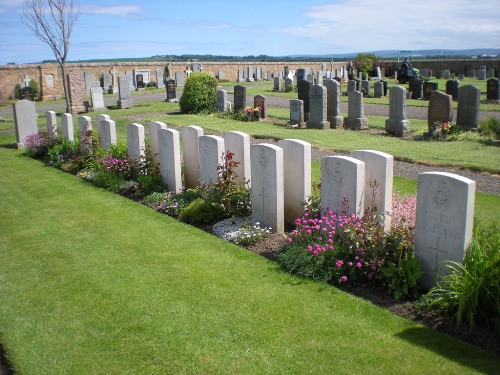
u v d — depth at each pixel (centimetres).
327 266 659
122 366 484
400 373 458
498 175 1222
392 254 643
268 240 794
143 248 788
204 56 13062
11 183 1272
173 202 998
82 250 788
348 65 5534
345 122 2039
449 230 579
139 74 4450
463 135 1677
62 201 1084
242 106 2422
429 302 566
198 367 478
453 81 2877
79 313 587
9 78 3828
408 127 1836
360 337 519
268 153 809
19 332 549
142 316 575
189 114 2541
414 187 1117
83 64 4247
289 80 3825
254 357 491
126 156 1233
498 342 500
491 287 525
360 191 700
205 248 780
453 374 453
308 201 826
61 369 482
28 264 738
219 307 590
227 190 913
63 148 1509
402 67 4566
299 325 546
